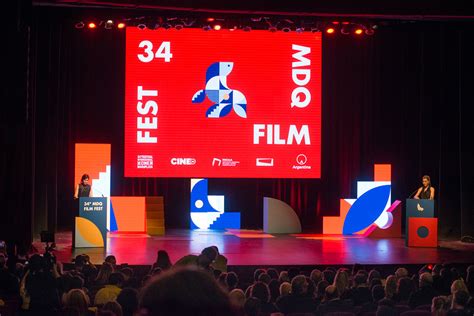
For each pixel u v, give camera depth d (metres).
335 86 13.24
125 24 11.31
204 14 10.83
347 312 3.96
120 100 12.73
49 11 11.11
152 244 10.42
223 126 12.39
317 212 13.43
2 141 10.00
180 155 12.33
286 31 11.79
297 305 4.40
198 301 0.84
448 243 11.19
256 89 12.43
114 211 11.97
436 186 12.75
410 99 13.03
